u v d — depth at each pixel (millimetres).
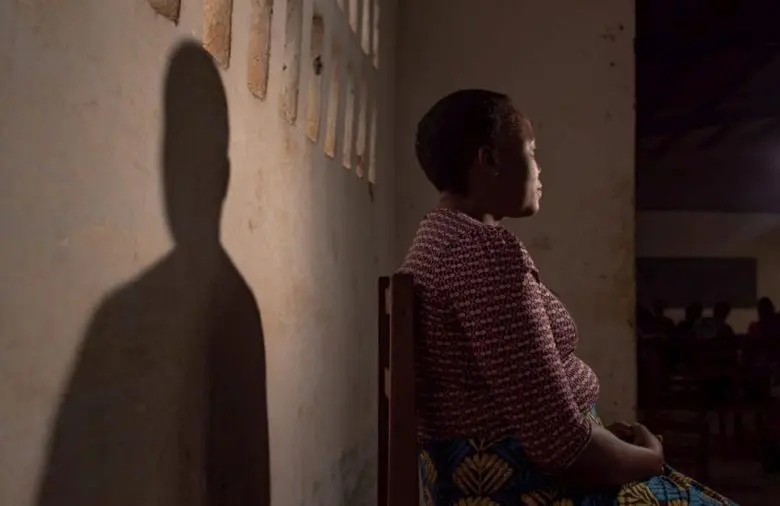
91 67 674
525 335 884
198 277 909
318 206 1515
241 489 1060
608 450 921
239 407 1050
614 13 2613
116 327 719
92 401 678
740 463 4438
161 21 813
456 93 1026
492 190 1021
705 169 7668
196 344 903
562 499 933
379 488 1192
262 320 1150
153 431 796
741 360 5086
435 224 999
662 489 1018
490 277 904
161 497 815
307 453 1418
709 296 8234
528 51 2639
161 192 812
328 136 1690
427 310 953
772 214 8023
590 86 2615
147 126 780
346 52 1789
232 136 1021
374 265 2209
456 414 944
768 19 4004
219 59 1006
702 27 4090
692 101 5449
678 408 4918
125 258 735
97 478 688
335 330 1671
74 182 648
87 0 667
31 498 593
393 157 2609
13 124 565
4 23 554
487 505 924
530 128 1053
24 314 582
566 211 2607
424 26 2680
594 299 2582
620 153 2596
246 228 1079
